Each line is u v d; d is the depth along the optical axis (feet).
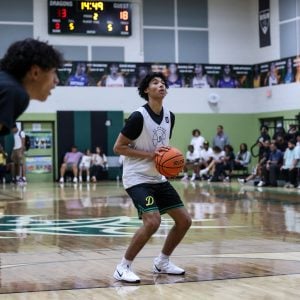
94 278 18.08
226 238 27.02
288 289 16.24
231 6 80.59
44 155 75.36
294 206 42.34
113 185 67.31
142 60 77.97
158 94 17.63
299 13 72.54
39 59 8.43
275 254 22.31
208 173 72.74
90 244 25.71
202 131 79.46
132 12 77.61
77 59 76.07
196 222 33.40
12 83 8.11
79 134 75.77
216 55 80.28
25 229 31.17
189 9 79.51
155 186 17.72
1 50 73.87
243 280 17.49
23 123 74.64
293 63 73.10
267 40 77.71
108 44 76.95
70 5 75.36
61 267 20.08
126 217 36.52
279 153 61.72
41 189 61.57
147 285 16.97
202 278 17.83
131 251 17.51
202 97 79.56
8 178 72.18
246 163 70.90
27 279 18.03
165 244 18.48
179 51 79.20
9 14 74.18
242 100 80.53
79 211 40.24
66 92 75.72
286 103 74.38
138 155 17.40
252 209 40.42
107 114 76.64
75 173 73.61
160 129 17.80
